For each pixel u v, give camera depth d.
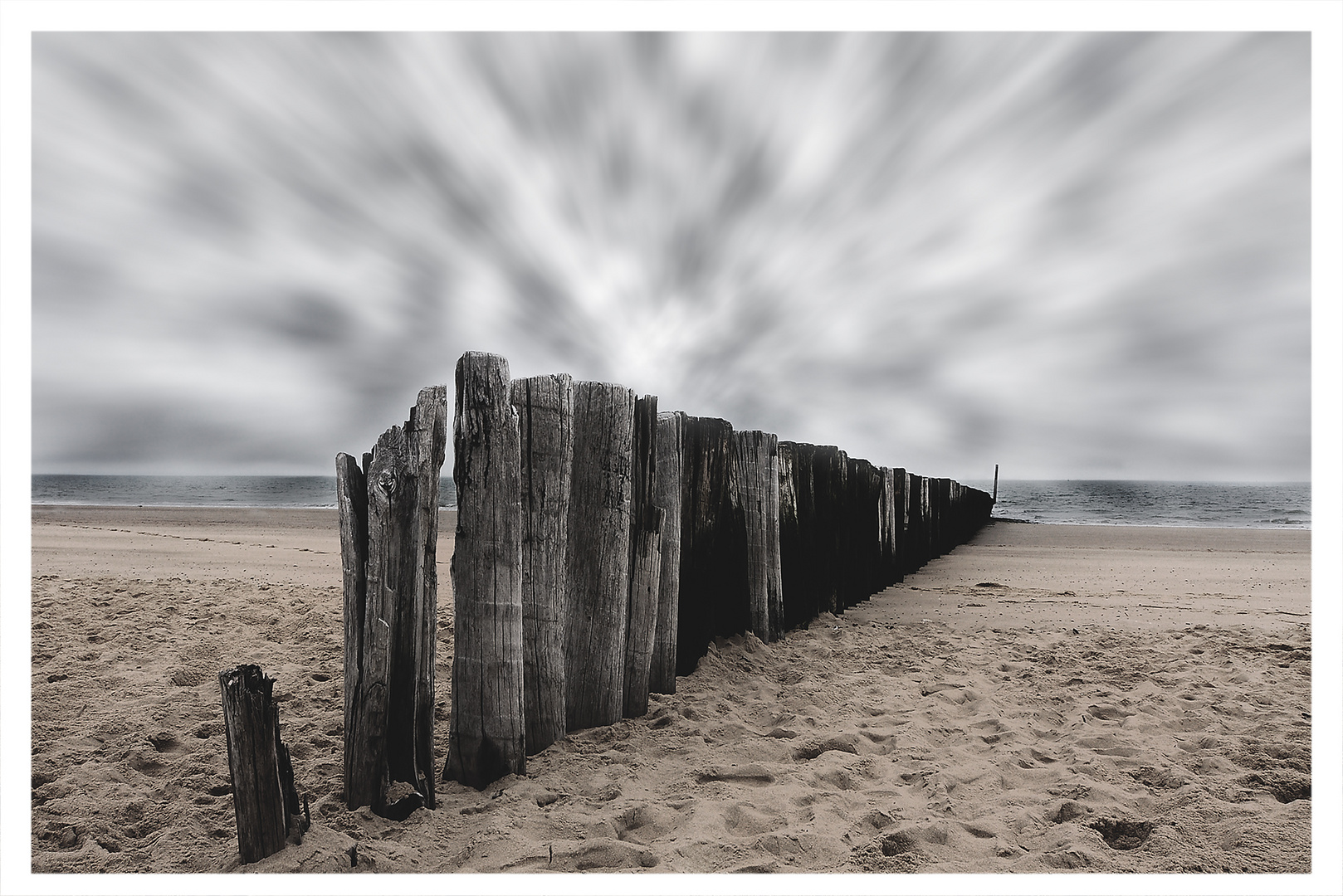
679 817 2.66
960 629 6.25
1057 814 2.77
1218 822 2.61
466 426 2.89
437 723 3.63
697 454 4.59
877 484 8.31
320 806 2.52
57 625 5.37
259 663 4.56
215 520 19.50
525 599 3.13
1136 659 5.09
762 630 5.37
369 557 2.56
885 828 2.62
